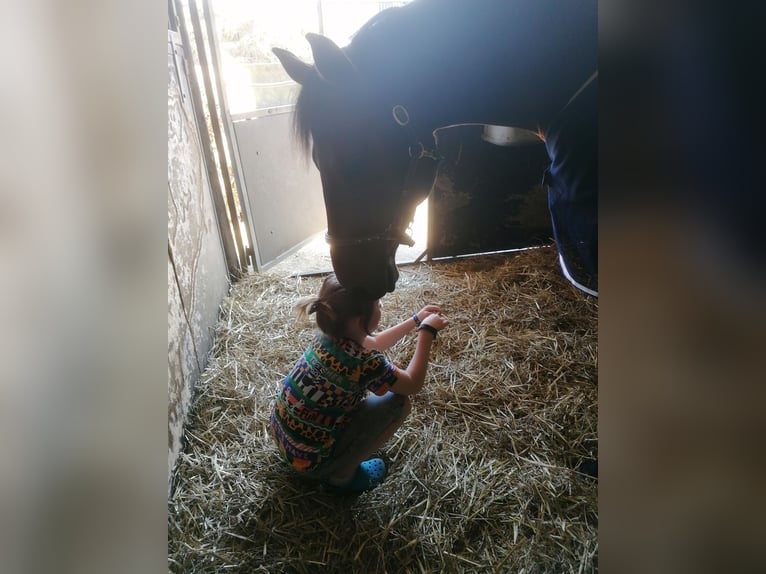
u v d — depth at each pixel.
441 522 1.18
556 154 1.14
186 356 1.58
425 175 1.11
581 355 1.78
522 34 1.06
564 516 1.19
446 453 1.37
